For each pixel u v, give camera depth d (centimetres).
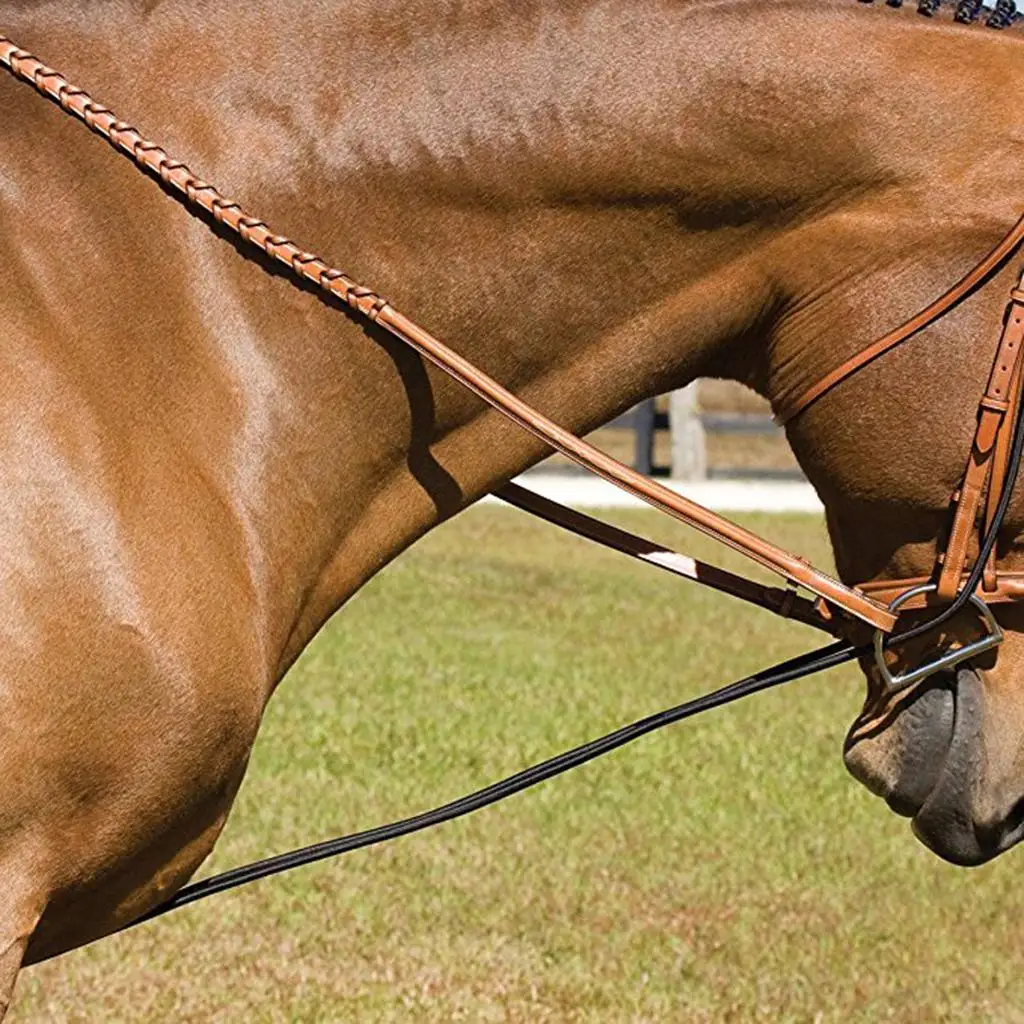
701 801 1454
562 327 532
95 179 486
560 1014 1045
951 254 520
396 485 531
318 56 510
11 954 471
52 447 466
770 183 527
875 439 529
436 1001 1056
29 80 486
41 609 460
